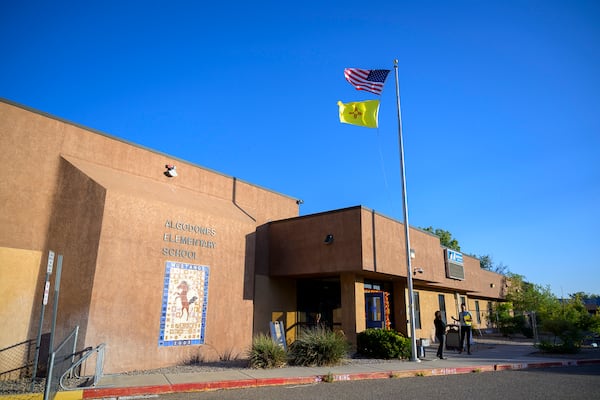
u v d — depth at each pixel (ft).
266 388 31.76
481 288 99.45
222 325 48.08
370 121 55.52
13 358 36.01
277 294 60.44
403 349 49.14
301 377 34.63
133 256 40.55
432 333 78.64
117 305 38.52
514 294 118.62
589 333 73.10
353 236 54.08
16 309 36.88
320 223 57.31
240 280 51.65
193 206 48.42
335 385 33.12
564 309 75.87
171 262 43.88
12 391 29.86
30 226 39.01
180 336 43.39
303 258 57.67
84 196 39.99
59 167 41.73
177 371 38.29
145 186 46.50
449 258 79.41
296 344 44.24
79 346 35.91
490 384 33.14
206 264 47.62
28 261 38.29
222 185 58.65
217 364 43.55
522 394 28.58
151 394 29.22
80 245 38.88
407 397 27.76
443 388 31.32
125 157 47.88
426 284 76.28
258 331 56.03
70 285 38.40
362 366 42.01
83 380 33.09
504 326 100.83
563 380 35.12
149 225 42.55
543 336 94.43
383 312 59.82
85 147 44.37
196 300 45.65
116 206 39.86
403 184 51.24
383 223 58.65
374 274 58.54
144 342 40.09
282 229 60.85
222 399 27.30
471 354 56.80
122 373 37.11
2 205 37.45
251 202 62.03
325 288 67.00
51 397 25.77
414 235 66.95
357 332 54.54
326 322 63.41
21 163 39.22
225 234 50.75
